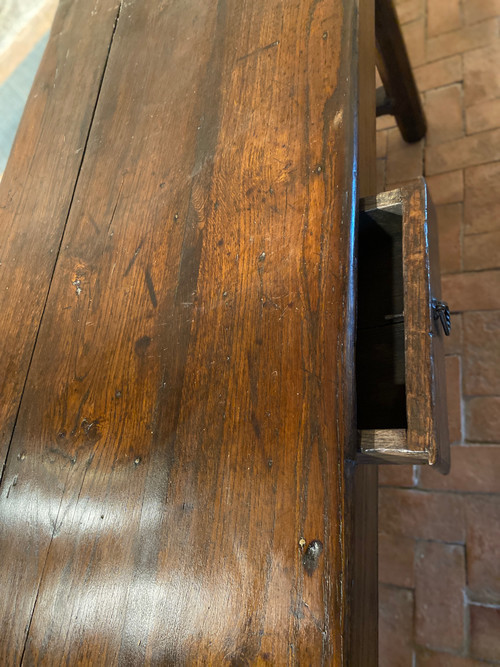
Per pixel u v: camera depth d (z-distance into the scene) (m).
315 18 0.95
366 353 0.87
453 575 1.44
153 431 0.80
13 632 0.80
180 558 0.70
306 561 0.63
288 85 0.92
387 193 0.81
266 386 0.73
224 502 0.70
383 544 1.55
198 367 0.80
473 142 1.82
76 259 1.02
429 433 0.66
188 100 1.03
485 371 1.56
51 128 1.22
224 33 1.06
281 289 0.77
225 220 0.87
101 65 1.22
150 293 0.90
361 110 0.91
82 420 0.88
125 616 0.72
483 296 1.63
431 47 2.05
